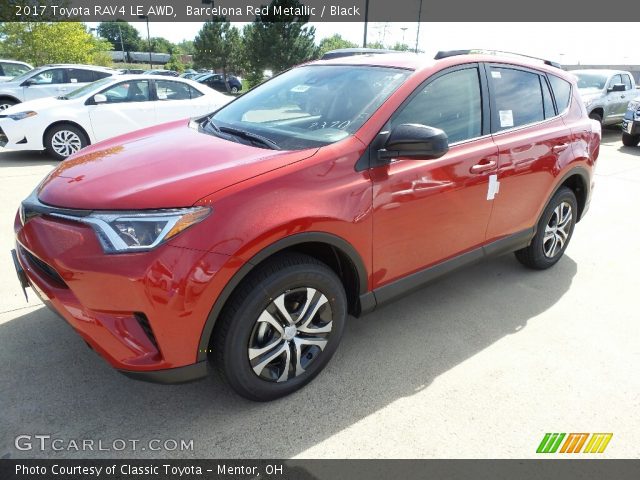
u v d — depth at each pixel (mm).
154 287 1862
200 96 8555
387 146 2361
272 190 2078
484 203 3035
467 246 3084
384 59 3039
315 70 3258
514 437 2244
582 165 3779
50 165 7117
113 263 1873
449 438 2223
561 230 3943
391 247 2576
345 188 2289
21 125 7070
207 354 2109
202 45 46500
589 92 11195
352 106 2648
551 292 3682
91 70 11648
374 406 2404
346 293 2627
